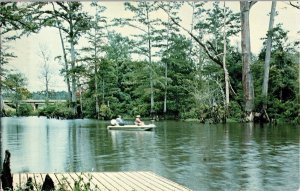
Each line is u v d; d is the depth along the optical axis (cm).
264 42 3291
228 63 3462
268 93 3019
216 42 3634
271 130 2322
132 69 3919
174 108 3616
